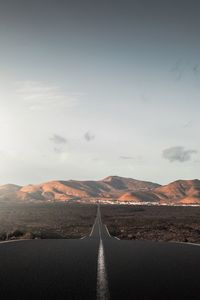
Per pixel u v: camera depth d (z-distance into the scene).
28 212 134.88
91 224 76.12
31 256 16.91
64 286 10.25
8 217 97.06
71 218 101.19
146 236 47.59
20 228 56.78
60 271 12.79
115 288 10.09
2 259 15.66
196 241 40.12
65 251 19.75
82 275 12.08
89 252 19.53
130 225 71.81
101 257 17.22
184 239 40.12
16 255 17.16
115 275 12.20
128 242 28.31
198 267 14.12
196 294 9.46
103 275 12.12
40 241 27.09
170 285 10.60
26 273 12.23
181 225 70.38
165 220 92.06
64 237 46.31
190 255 18.41
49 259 16.00
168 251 20.56
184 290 9.93
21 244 23.25
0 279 11.09
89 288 10.03
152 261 15.95
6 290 9.56
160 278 11.73
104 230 57.41
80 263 14.94
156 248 22.58
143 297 9.09
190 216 123.38
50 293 9.34
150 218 103.62
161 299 8.91
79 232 56.22
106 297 8.98
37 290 9.66
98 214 133.75
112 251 20.47
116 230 59.09
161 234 50.25
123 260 16.27
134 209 191.50
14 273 12.19
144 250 21.19
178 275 12.30
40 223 76.38
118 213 146.25
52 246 22.50
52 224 73.88
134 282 11.02
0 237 40.03
